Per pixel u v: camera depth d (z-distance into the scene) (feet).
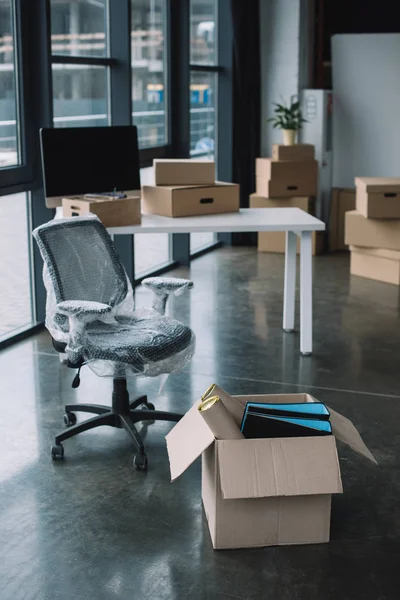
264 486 8.16
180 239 22.72
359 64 24.62
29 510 9.33
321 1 25.99
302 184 23.57
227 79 24.57
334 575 8.09
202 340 15.99
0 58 14.67
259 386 13.50
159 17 20.86
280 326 17.03
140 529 8.94
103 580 7.98
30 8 15.17
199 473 10.34
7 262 15.57
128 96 18.63
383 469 10.43
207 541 8.70
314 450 8.40
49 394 13.00
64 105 17.10
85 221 11.32
